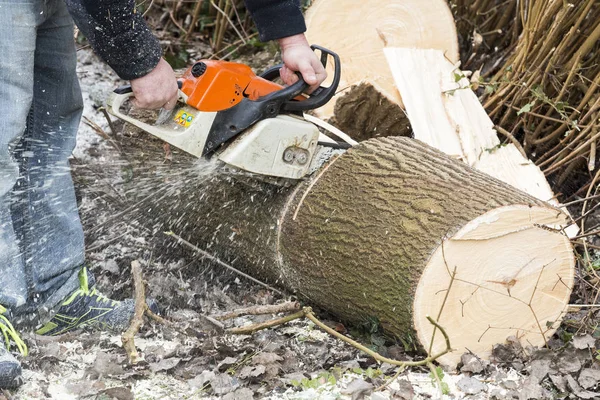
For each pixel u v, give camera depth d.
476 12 5.81
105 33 2.98
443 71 5.02
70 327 3.57
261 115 3.47
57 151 3.57
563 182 5.14
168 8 6.76
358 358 3.45
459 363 3.39
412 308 3.22
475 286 3.29
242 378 3.17
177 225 4.31
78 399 2.99
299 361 3.40
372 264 3.37
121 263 4.32
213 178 3.93
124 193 4.65
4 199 3.15
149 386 3.13
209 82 3.40
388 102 4.78
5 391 2.96
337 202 3.61
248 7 3.53
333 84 3.62
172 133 3.40
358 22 5.16
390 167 3.58
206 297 4.10
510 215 3.22
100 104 5.90
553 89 5.11
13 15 3.00
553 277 3.41
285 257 3.82
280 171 3.62
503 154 4.70
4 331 3.14
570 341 3.41
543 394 3.18
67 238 3.56
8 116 3.04
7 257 3.18
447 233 3.18
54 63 3.47
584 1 4.81
